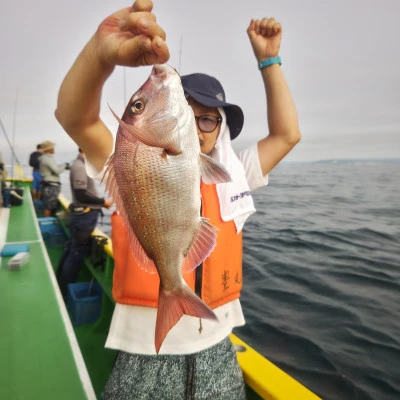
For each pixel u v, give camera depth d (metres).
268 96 2.16
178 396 1.52
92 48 1.13
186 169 1.14
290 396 1.64
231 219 1.73
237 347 2.09
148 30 0.96
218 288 1.66
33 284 2.73
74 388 1.65
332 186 24.34
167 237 1.15
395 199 16.58
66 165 7.82
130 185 1.11
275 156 2.08
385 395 2.83
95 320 3.53
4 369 1.76
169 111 1.10
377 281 5.19
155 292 1.53
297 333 3.75
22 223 4.75
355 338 3.64
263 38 2.13
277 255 6.60
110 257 3.46
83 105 1.28
